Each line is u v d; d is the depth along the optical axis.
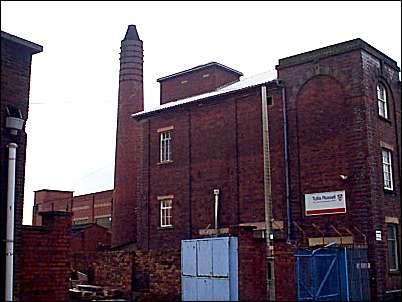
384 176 23.00
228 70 33.06
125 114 33.56
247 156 25.19
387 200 22.50
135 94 33.94
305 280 17.78
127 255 20.84
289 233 23.00
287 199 23.38
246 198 24.89
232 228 15.80
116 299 19.30
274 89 24.64
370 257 20.92
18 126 13.80
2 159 13.47
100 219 46.22
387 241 22.11
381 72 23.80
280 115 24.27
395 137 24.23
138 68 34.44
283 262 15.99
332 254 19.36
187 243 17.52
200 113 27.48
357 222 21.44
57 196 49.44
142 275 20.17
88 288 20.69
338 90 22.83
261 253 15.59
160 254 19.33
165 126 28.97
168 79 34.44
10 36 14.18
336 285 19.23
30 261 12.25
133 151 33.03
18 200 13.77
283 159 23.81
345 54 22.83
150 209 28.81
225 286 15.73
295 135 23.67
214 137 26.67
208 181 26.52
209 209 26.22
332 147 22.61
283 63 24.52
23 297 12.03
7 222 12.70
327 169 22.61
